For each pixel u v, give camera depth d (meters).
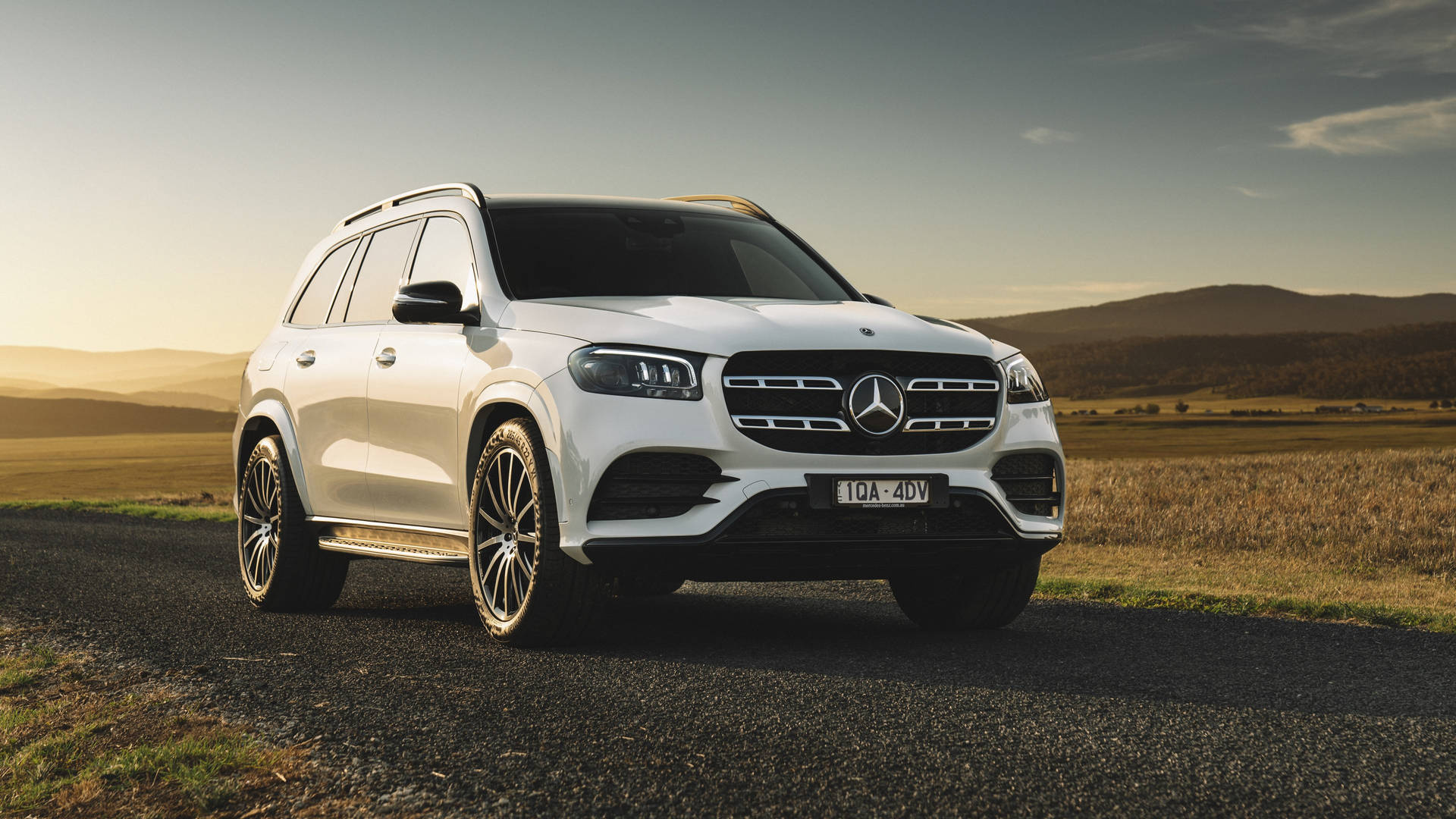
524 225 5.33
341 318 6.07
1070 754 2.87
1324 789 2.60
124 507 19.58
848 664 4.12
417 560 5.12
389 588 7.08
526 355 4.50
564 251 5.23
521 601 4.54
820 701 3.46
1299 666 4.12
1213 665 4.12
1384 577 9.99
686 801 2.54
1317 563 11.05
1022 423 4.62
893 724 3.17
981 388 4.52
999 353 4.70
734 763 2.81
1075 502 18.56
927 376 4.43
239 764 2.94
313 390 5.90
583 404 4.21
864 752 2.89
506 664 4.14
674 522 4.15
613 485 4.17
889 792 2.58
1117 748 2.92
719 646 4.55
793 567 4.30
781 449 4.20
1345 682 3.80
